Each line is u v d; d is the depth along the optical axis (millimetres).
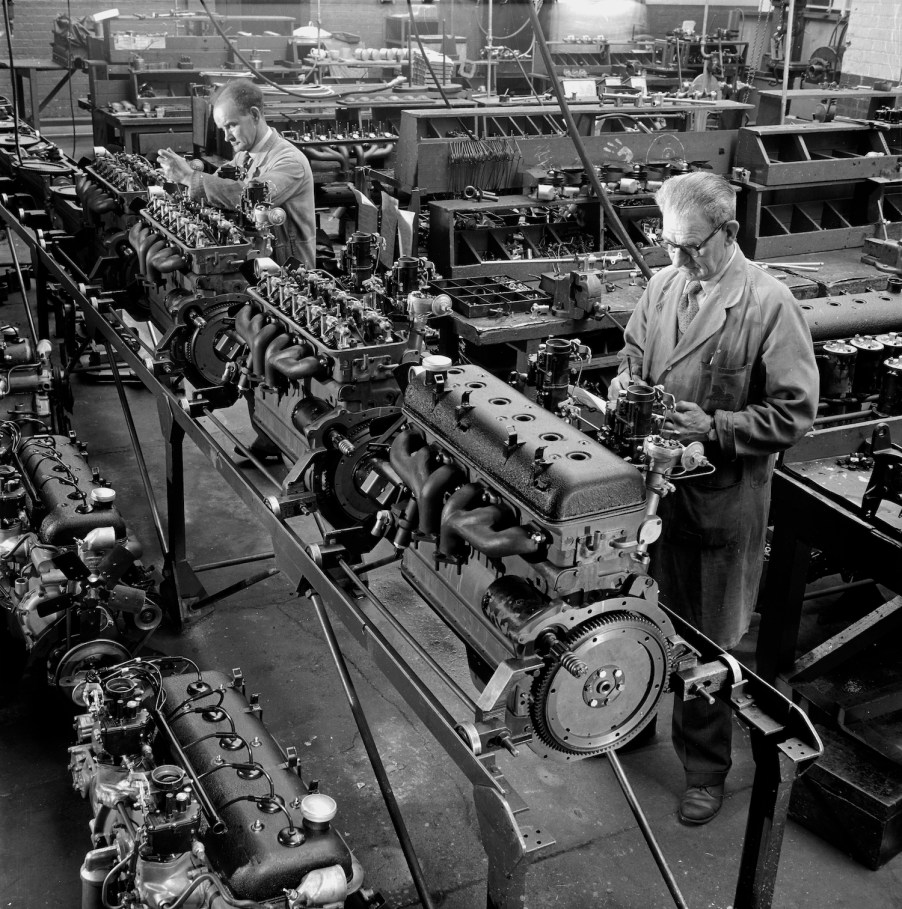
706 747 2688
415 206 5688
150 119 8297
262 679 3318
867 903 2523
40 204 5707
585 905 2480
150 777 1921
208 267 3611
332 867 1931
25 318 6539
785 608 2986
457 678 3273
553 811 2789
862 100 8008
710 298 2508
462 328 4199
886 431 2633
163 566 3727
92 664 2793
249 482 2863
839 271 4984
